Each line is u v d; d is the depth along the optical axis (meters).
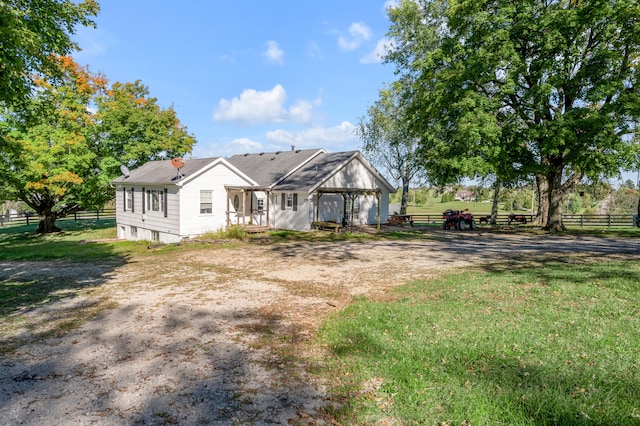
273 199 27.31
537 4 23.11
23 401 4.32
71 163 26.41
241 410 4.10
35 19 10.91
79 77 28.89
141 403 4.26
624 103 19.88
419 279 10.52
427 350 5.34
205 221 23.11
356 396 4.35
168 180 22.42
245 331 6.65
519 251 15.55
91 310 8.13
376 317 7.00
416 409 3.99
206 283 10.73
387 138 38.75
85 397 4.41
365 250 16.97
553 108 23.03
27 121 13.10
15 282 11.48
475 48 23.05
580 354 5.00
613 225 32.59
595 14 19.70
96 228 34.94
